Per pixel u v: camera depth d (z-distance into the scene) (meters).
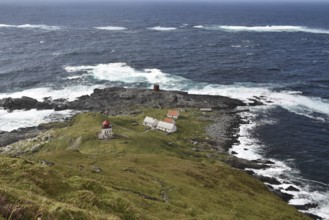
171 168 75.12
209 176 74.94
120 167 68.25
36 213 28.31
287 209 69.31
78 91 157.25
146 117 120.81
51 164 56.75
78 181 40.72
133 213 37.16
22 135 115.12
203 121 124.62
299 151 105.88
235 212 57.44
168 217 44.03
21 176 37.72
